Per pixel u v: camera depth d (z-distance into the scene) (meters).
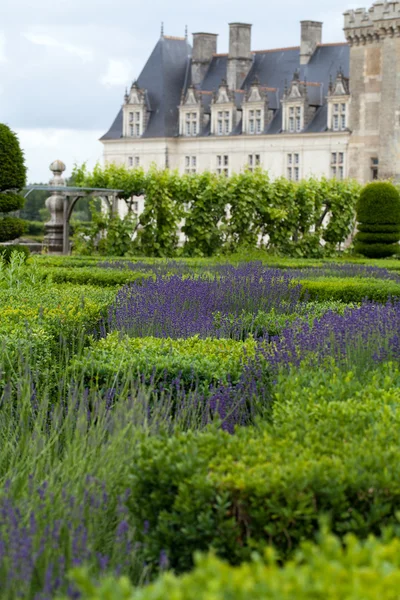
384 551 3.35
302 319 11.32
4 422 7.31
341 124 76.00
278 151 79.75
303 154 78.25
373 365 8.46
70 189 32.50
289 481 4.73
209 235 33.22
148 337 10.05
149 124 87.44
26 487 5.83
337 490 4.71
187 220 33.28
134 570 4.97
